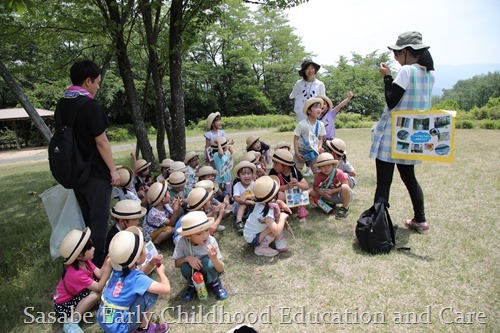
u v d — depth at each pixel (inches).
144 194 193.6
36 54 298.4
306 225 169.9
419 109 139.3
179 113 279.1
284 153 168.4
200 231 112.3
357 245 146.1
